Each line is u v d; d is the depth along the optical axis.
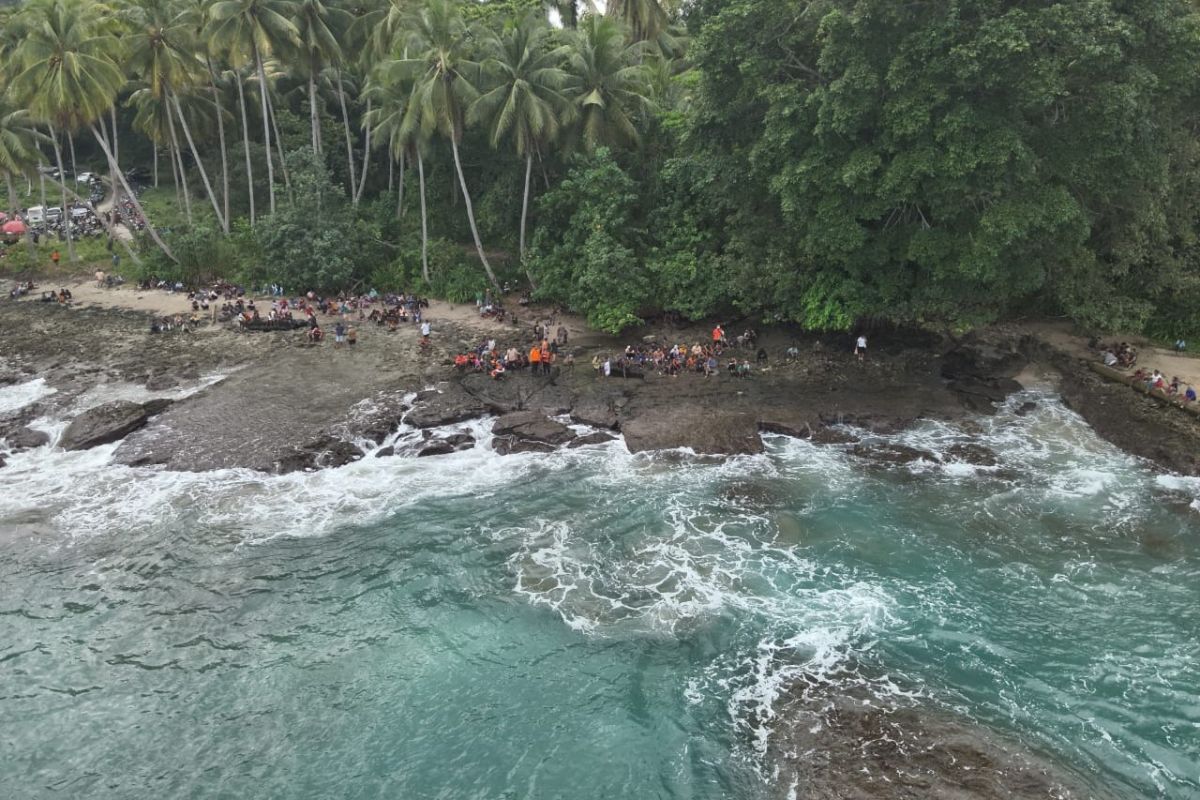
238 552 22.22
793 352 36.62
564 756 15.23
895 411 30.53
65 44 44.47
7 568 21.36
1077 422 29.80
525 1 57.47
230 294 49.34
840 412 30.45
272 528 23.42
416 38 41.78
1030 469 26.19
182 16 47.72
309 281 49.12
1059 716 15.69
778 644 18.03
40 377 35.78
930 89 25.72
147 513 24.14
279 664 17.86
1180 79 26.22
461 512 24.36
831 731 15.19
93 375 35.53
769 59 30.59
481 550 22.27
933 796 13.41
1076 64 24.98
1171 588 19.81
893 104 26.52
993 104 26.16
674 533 22.91
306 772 14.95
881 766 14.16
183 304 48.22
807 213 31.61
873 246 32.09
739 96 32.66
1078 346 36.41
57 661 17.94
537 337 39.44
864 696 16.22
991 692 16.38
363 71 56.94
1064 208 26.06
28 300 49.62
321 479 26.34
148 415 30.61
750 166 34.19
